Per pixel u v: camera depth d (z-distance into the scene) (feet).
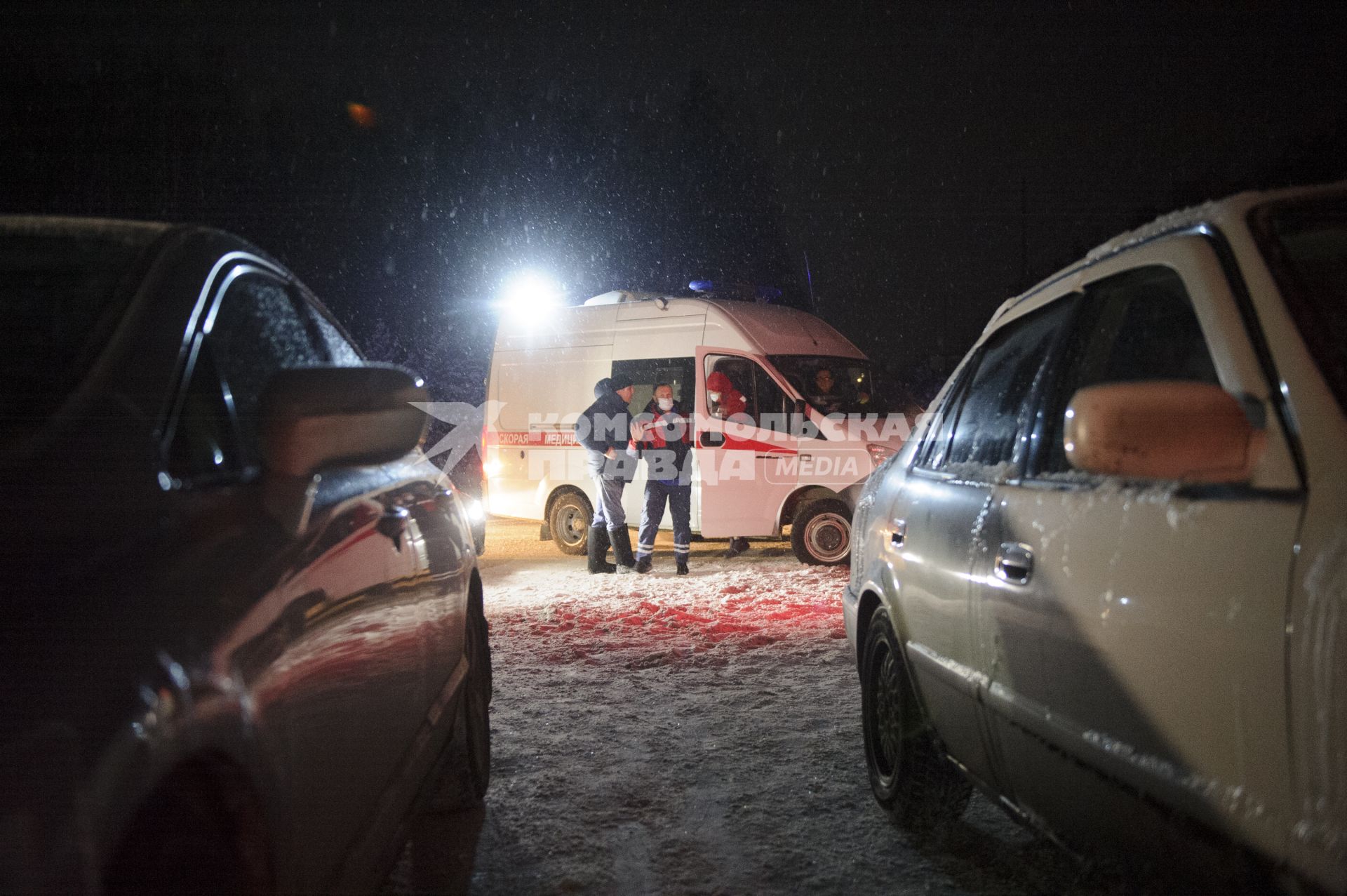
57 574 5.15
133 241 7.80
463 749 12.87
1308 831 5.06
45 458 5.77
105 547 5.41
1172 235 7.75
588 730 16.72
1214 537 6.03
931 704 10.95
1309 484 5.62
